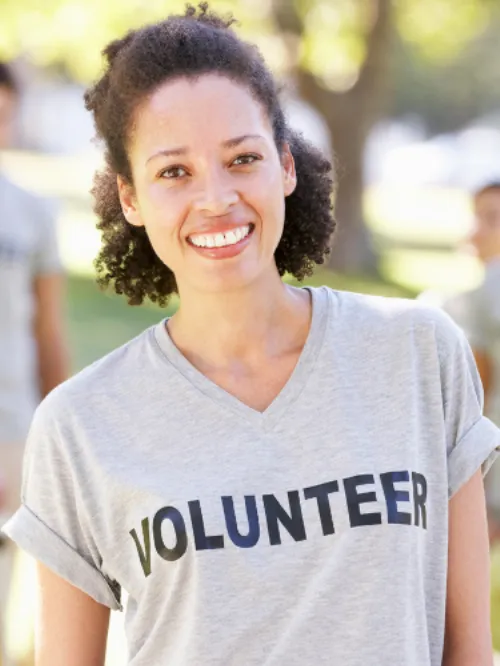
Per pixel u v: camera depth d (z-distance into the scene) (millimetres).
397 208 40969
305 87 19141
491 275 6492
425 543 2508
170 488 2484
